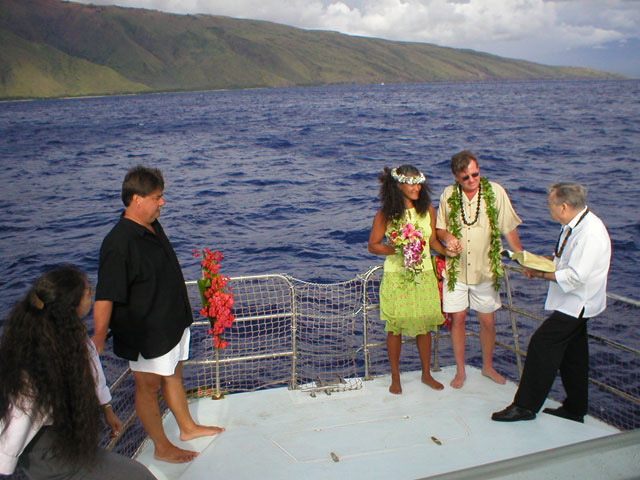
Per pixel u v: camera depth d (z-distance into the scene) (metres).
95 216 16.16
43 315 2.24
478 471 1.56
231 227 14.30
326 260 11.33
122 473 2.46
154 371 3.25
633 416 5.21
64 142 42.41
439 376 4.59
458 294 4.38
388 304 4.20
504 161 24.31
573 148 28.33
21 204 18.22
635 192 16.47
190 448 3.54
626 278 9.47
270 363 6.33
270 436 3.57
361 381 4.45
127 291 3.06
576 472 1.59
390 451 3.33
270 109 92.62
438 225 4.45
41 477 2.33
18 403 2.17
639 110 58.47
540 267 3.71
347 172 23.56
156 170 3.19
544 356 3.63
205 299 3.95
